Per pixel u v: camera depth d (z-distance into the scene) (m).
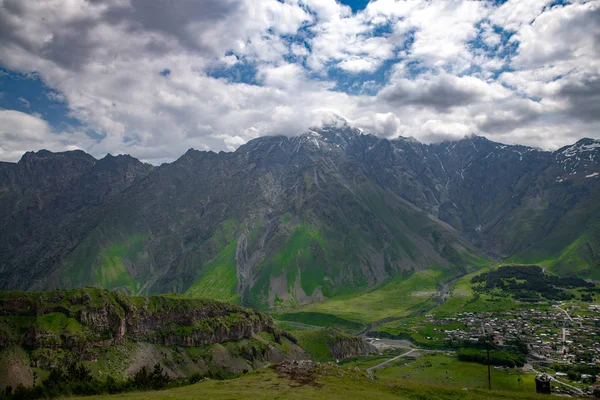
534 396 106.25
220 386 105.38
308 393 95.75
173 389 108.00
